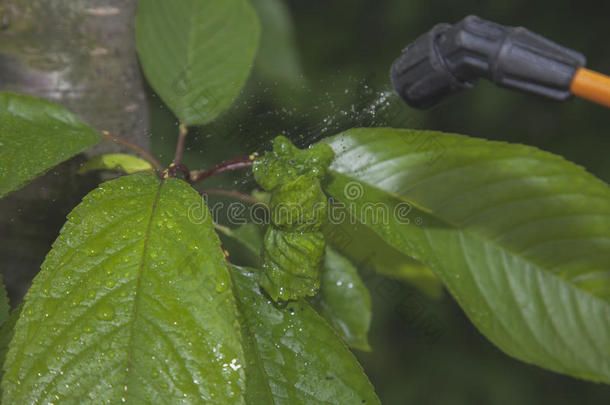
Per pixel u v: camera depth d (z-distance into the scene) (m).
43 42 0.69
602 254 0.63
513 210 0.64
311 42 1.72
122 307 0.58
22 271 0.69
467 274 0.64
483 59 0.61
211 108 0.68
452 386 1.60
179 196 0.60
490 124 1.75
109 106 0.71
